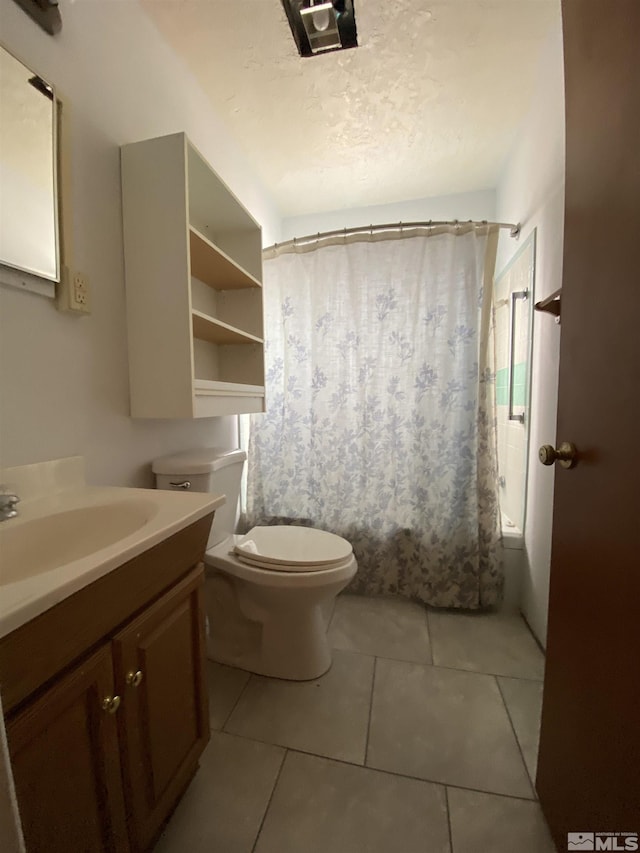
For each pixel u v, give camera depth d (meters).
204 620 0.90
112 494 0.92
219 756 1.01
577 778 0.73
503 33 1.24
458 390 1.72
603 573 0.66
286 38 1.25
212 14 1.18
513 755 1.02
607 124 0.63
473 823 0.85
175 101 1.32
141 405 1.13
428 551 1.76
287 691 1.25
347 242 1.79
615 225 0.62
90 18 0.99
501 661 1.40
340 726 1.11
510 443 1.94
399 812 0.87
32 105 0.83
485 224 1.67
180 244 1.06
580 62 0.72
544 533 1.47
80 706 0.56
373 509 1.86
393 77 1.41
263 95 1.50
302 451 1.95
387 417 1.83
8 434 0.81
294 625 1.30
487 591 1.71
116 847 0.63
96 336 1.02
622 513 0.60
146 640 0.70
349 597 1.87
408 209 2.31
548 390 1.42
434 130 1.71
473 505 1.72
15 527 0.71
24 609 0.43
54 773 0.51
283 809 0.88
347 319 1.83
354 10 1.12
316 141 1.76
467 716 1.15
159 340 1.10
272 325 1.95
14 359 0.82
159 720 0.74
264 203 2.11
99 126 1.02
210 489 1.26
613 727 0.62
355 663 1.39
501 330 2.05
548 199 1.40
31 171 0.83
